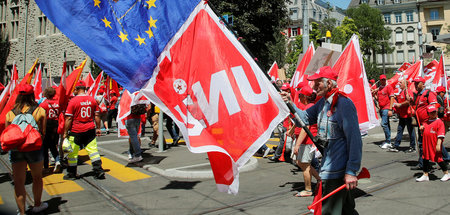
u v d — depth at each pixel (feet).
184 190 17.30
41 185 14.29
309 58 23.49
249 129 12.24
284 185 18.01
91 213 14.11
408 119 26.99
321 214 9.76
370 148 29.91
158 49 13.29
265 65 84.89
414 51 210.38
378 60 217.77
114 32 13.01
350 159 9.09
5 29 109.60
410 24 210.59
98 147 33.22
